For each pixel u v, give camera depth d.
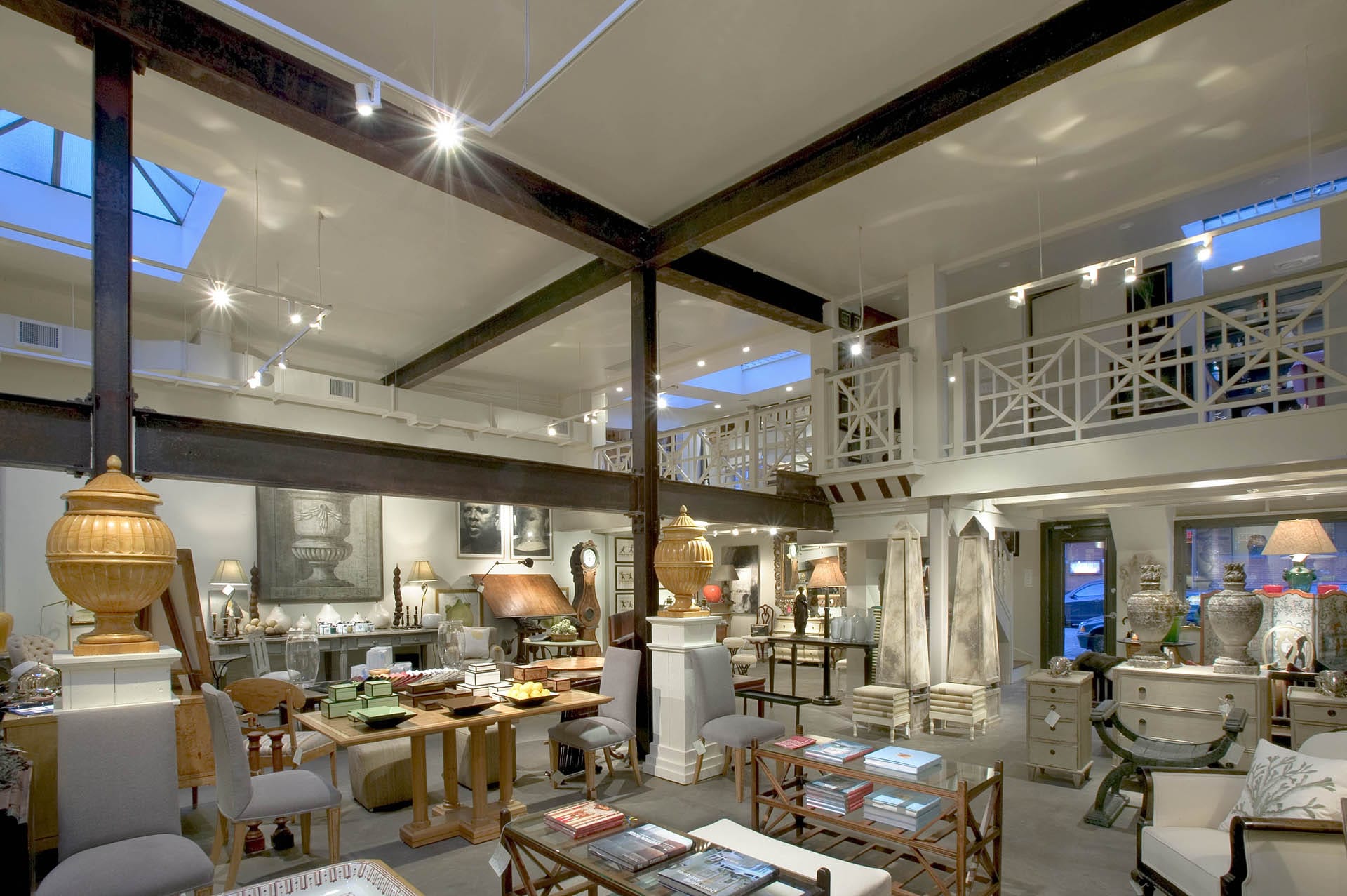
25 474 7.45
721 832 3.21
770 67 4.50
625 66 4.46
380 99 3.24
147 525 3.26
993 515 8.10
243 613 8.68
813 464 8.45
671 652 5.71
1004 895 3.57
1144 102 4.96
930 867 3.31
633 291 6.55
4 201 6.48
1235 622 5.02
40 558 7.49
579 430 12.11
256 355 9.62
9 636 6.30
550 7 3.99
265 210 6.19
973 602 7.11
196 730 4.96
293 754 4.77
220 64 3.94
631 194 5.93
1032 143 5.41
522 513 11.60
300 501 9.27
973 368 9.12
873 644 7.88
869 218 6.54
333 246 6.85
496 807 4.68
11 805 3.04
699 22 4.12
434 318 8.77
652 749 5.83
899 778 3.55
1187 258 8.05
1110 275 8.29
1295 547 5.70
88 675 3.10
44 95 4.76
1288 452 5.22
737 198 5.70
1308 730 4.38
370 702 4.22
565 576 12.10
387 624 9.57
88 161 6.88
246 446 4.43
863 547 9.35
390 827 4.64
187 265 7.20
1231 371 7.86
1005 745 6.40
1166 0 3.59
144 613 5.30
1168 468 5.77
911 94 4.62
